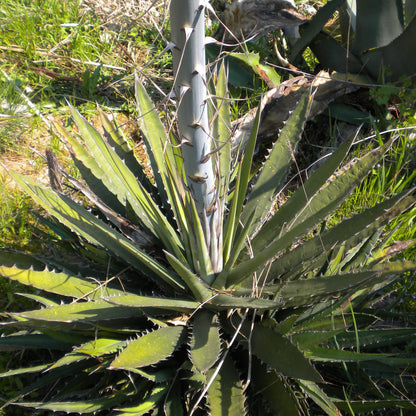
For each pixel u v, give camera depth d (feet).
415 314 8.23
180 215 7.14
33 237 10.11
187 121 6.01
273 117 11.51
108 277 7.98
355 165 7.50
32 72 13.51
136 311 6.99
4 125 11.82
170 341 6.69
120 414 6.27
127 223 8.09
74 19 15.06
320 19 12.45
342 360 6.77
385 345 7.72
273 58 14.25
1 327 8.30
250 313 7.26
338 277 6.59
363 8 12.25
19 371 6.56
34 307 8.92
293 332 7.28
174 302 6.79
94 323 6.67
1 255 7.57
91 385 7.48
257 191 8.25
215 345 6.46
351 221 6.72
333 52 12.93
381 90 11.92
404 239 9.95
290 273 7.40
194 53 5.56
